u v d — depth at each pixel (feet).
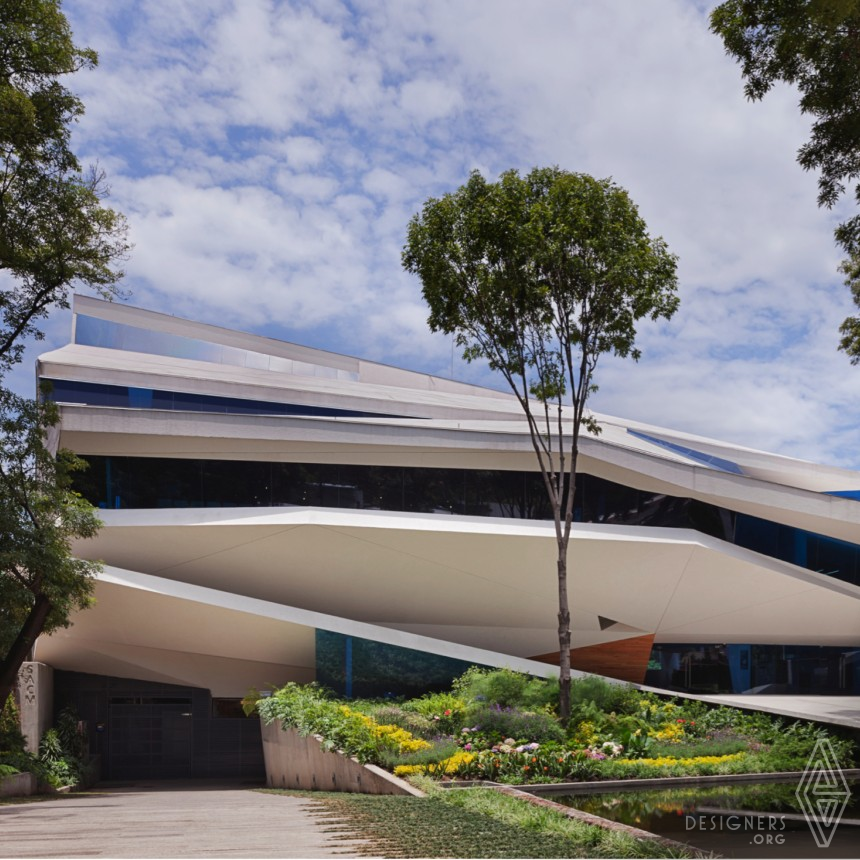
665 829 28.78
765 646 86.89
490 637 77.71
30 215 49.93
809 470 99.86
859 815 32.09
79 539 67.56
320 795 42.34
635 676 82.53
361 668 67.56
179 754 83.35
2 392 51.49
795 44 27.17
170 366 98.84
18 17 44.62
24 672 65.36
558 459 75.72
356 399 88.28
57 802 46.75
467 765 39.42
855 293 61.52
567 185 52.80
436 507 73.87
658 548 73.77
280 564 70.64
